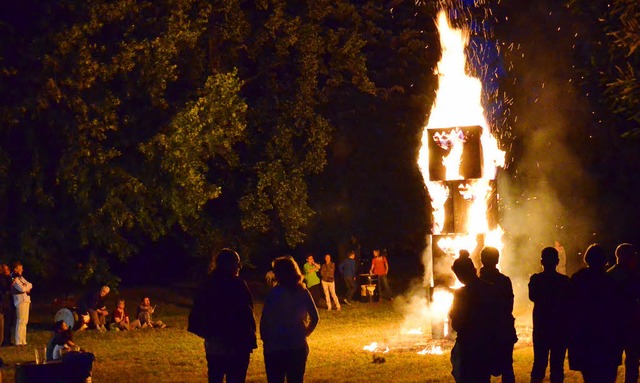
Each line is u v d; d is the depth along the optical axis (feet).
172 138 76.89
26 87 73.46
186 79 85.20
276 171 90.02
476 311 28.63
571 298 29.76
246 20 88.79
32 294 110.32
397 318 86.22
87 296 78.33
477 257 60.29
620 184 117.08
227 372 30.71
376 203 117.19
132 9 75.87
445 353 56.70
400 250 153.38
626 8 33.45
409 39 110.42
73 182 75.51
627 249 31.17
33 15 73.56
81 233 78.89
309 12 90.74
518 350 56.85
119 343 68.80
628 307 29.55
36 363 35.47
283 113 90.79
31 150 75.82
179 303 106.32
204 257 102.27
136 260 128.88
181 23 77.71
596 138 112.47
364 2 104.27
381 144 112.37
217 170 93.04
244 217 90.58
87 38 74.13
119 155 77.97
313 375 47.70
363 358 55.11
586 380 29.66
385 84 111.55
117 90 77.61
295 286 30.32
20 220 78.59
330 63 94.84
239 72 91.56
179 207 80.12
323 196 114.62
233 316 30.42
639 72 32.86
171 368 53.98
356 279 105.81
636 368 32.19
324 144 92.17
